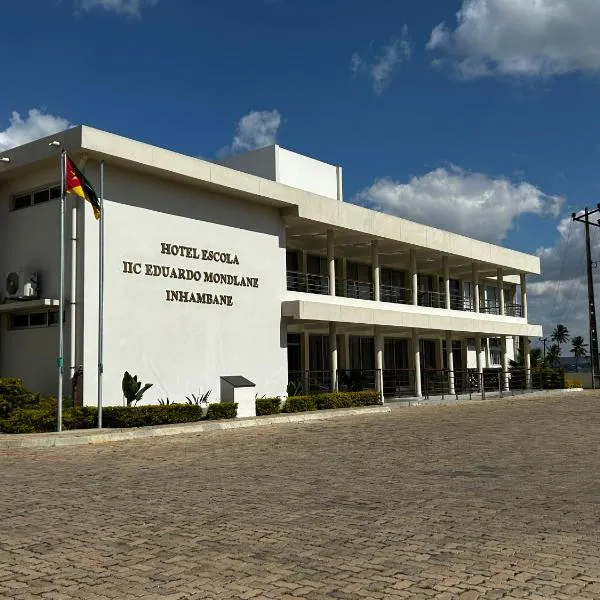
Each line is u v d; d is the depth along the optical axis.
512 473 11.53
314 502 9.23
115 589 5.68
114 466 12.99
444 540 7.12
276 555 6.64
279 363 27.11
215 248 25.02
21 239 22.80
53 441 16.66
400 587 5.62
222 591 5.59
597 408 27.41
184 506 9.04
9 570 6.25
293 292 28.11
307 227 29.50
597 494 9.59
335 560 6.44
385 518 8.19
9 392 19.77
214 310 24.73
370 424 21.70
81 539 7.35
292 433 19.08
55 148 20.88
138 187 22.64
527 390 41.50
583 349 134.00
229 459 13.82
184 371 23.50
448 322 35.41
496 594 5.41
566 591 5.45
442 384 36.94
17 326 22.83
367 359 37.12
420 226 34.00
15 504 9.32
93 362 20.89
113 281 21.70
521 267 42.88
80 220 21.17
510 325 40.94
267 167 31.38
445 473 11.60
